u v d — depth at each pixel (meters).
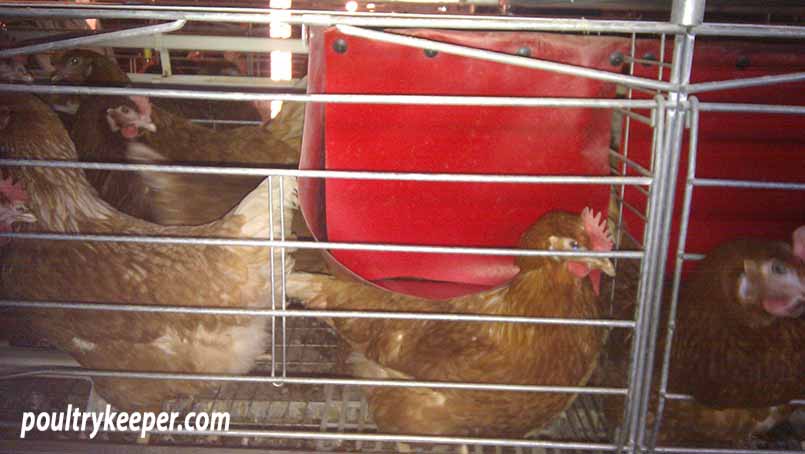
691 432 1.35
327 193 1.24
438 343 1.32
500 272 1.35
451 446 1.37
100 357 1.41
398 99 0.92
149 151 1.92
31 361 1.55
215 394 1.55
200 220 1.81
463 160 1.24
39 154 1.45
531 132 1.23
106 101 1.94
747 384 1.22
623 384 1.40
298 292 1.50
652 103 0.95
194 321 1.39
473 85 1.17
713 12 1.68
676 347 1.28
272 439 1.41
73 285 1.35
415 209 1.27
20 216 1.34
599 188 1.30
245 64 2.73
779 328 1.21
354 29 0.90
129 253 1.36
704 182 0.98
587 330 1.30
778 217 1.40
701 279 1.28
